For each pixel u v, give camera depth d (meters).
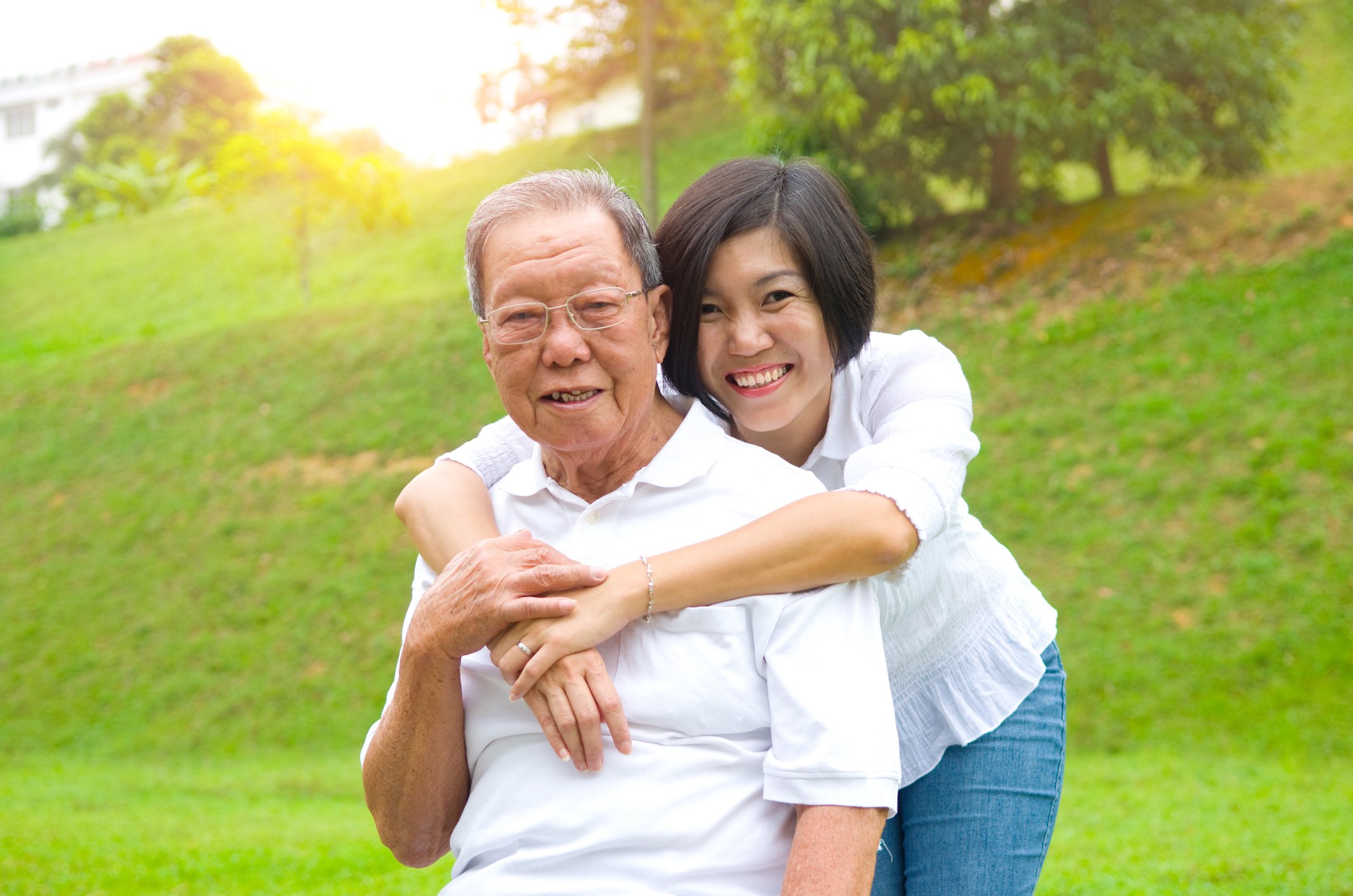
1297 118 14.71
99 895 5.23
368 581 11.09
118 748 9.63
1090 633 8.32
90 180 26.64
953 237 12.73
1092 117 11.43
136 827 6.94
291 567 11.51
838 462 2.06
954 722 2.04
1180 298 11.12
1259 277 10.99
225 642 10.73
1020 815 2.04
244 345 15.84
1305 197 11.77
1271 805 5.92
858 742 1.53
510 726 1.66
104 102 36.94
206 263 21.47
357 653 10.25
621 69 18.25
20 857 6.07
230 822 7.04
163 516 12.74
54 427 15.11
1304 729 7.18
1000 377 10.98
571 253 1.60
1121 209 12.39
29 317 20.94
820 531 1.58
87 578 12.06
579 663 1.55
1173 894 4.42
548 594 1.59
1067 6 11.61
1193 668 7.85
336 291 18.58
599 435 1.66
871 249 1.91
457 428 12.91
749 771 1.59
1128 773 6.85
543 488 1.80
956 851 2.03
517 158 22.47
